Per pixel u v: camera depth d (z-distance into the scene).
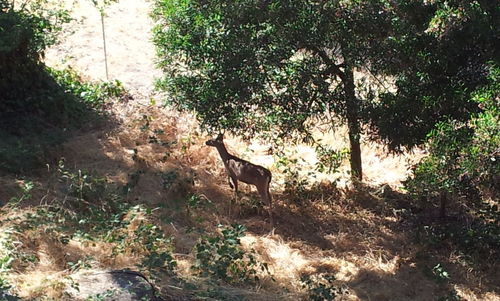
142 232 9.68
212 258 9.73
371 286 10.02
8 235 9.05
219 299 8.66
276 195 12.05
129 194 11.09
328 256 10.71
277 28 10.37
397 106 10.39
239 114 11.04
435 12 10.46
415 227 11.70
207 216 11.05
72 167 11.60
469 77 10.52
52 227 9.52
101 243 9.54
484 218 11.56
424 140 10.52
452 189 10.20
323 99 10.84
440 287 10.18
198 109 10.98
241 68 10.28
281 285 9.55
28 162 11.19
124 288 8.35
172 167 12.12
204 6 10.61
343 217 11.79
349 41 10.52
